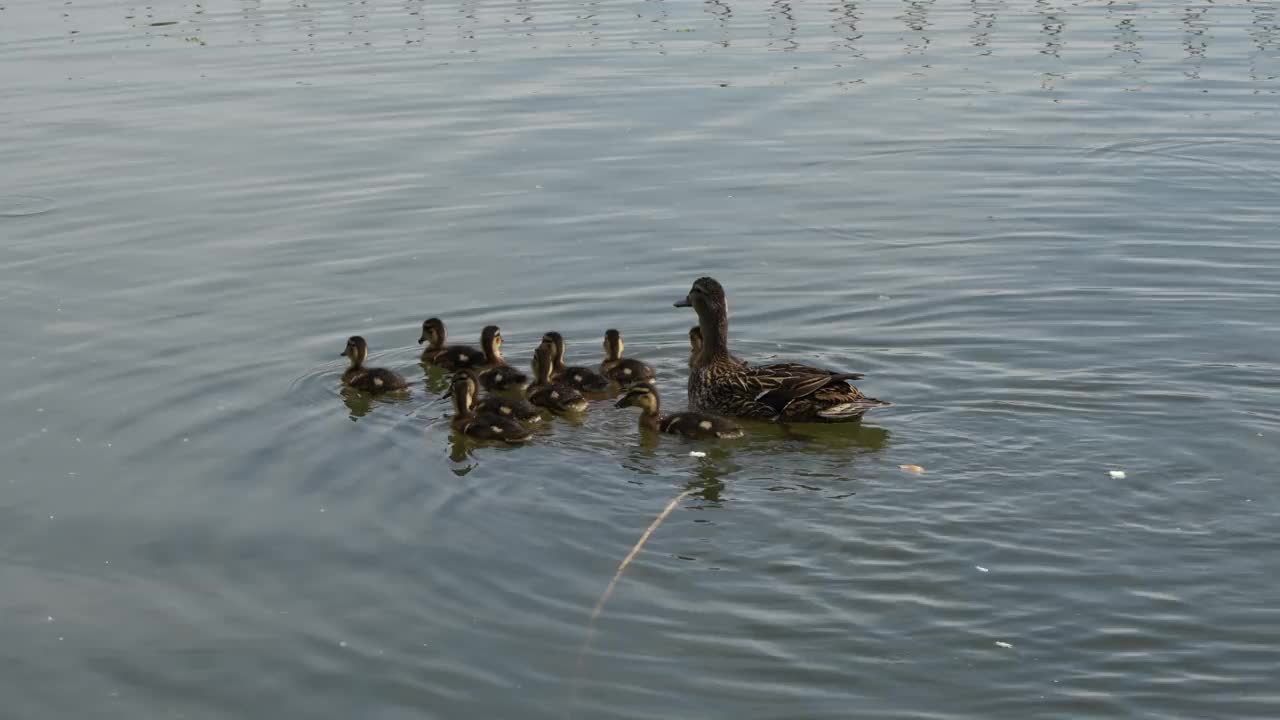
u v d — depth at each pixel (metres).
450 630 10.49
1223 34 29.67
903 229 19.88
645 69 27.33
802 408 14.26
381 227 19.97
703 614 10.57
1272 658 9.89
